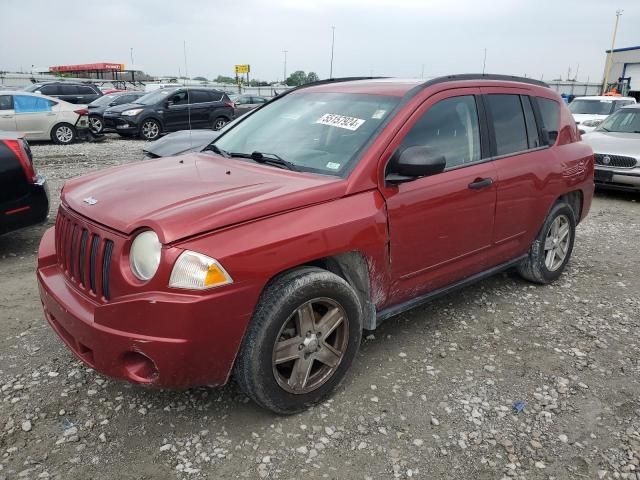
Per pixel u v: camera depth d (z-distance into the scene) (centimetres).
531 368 354
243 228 260
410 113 341
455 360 361
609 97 1652
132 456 264
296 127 373
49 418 289
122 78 4694
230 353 262
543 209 453
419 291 363
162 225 246
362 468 261
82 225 282
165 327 243
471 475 259
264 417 296
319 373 304
